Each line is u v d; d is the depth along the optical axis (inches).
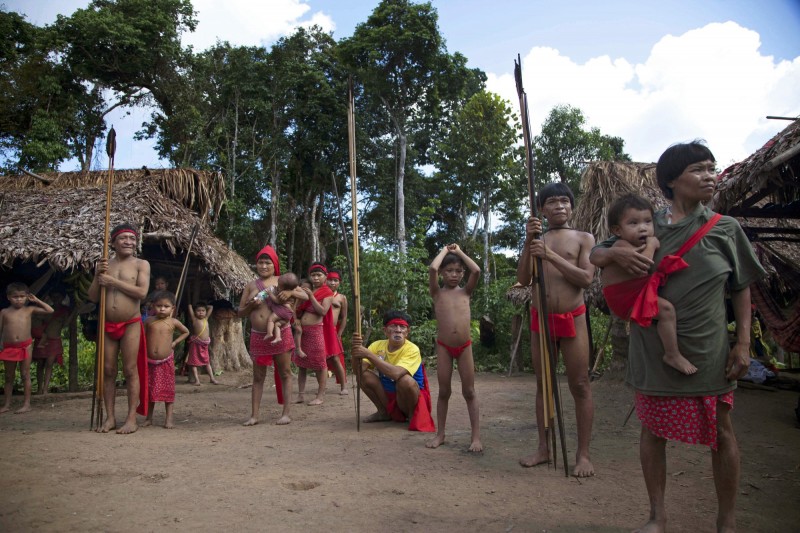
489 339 533.6
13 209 313.3
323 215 1015.6
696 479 134.1
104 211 306.0
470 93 1080.8
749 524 104.1
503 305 535.2
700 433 93.0
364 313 488.7
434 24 805.9
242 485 126.7
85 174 417.1
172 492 121.3
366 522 103.7
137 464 145.9
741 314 95.8
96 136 785.6
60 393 296.4
